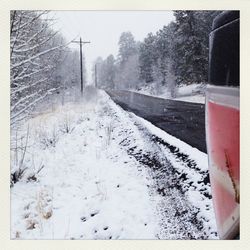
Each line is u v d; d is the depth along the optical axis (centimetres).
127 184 320
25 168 335
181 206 290
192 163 308
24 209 312
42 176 334
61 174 336
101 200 311
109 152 354
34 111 355
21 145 339
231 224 265
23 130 345
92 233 291
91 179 330
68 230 296
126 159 343
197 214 280
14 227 305
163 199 301
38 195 319
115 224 292
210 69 263
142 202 303
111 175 332
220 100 255
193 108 326
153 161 334
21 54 349
